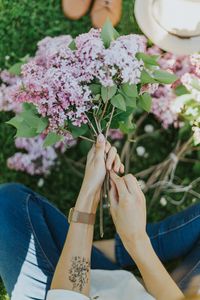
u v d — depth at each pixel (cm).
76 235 122
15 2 181
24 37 181
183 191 179
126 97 126
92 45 116
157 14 162
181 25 161
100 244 156
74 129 126
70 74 117
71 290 118
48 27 181
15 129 178
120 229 121
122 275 134
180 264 147
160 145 180
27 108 129
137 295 122
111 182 122
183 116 171
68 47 123
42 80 117
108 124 126
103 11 178
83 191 123
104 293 129
